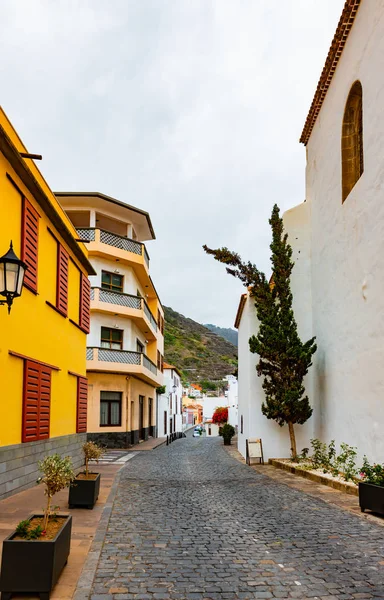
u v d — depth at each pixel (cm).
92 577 490
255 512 834
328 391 1419
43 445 1175
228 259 1617
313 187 1622
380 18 1013
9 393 976
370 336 1066
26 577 423
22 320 1054
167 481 1267
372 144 1055
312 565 538
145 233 3189
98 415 2572
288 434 1669
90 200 2653
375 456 1034
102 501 933
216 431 6103
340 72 1305
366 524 732
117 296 2641
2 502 895
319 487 1113
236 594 455
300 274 1656
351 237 1199
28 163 1123
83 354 1675
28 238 1080
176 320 16425
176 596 449
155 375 3400
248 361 1777
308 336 1628
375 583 482
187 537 661
